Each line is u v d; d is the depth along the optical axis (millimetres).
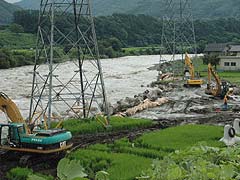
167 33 164375
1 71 116688
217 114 50625
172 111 53969
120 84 87188
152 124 43281
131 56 195000
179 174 5324
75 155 28328
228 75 94250
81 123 40406
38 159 27469
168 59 164000
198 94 68312
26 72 112812
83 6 41062
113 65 141125
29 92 72062
